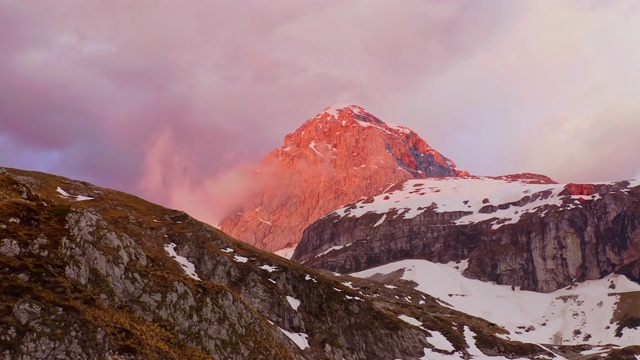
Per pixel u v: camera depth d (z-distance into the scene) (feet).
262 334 514.27
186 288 481.87
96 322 379.76
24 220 419.95
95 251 435.94
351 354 645.92
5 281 360.07
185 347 438.40
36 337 342.64
